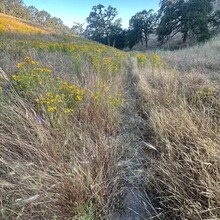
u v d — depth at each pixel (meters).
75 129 1.97
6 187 1.23
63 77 2.98
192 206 1.24
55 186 1.30
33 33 14.96
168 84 3.41
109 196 1.46
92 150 1.70
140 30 43.50
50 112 1.90
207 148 1.51
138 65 6.34
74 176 1.34
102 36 52.12
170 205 1.40
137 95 3.72
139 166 1.87
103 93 2.59
